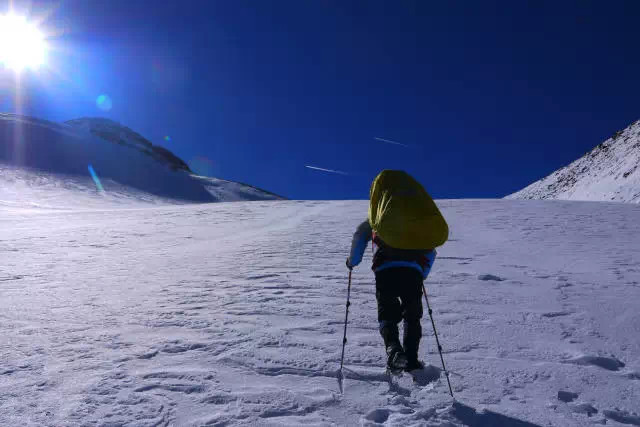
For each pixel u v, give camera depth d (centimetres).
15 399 282
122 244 1275
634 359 374
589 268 827
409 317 329
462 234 1396
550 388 315
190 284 677
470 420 266
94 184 7331
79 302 557
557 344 406
